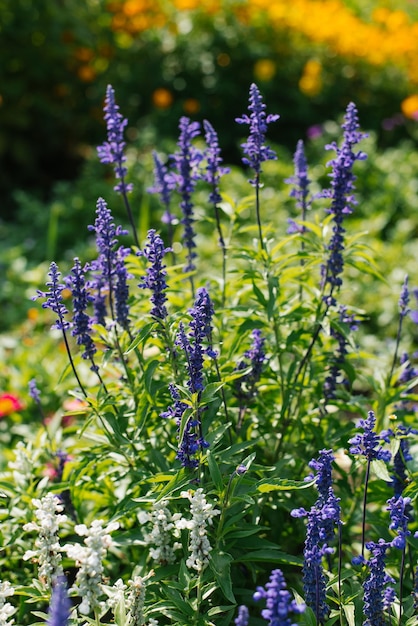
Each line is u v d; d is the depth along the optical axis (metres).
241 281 1.31
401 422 1.29
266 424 1.27
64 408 1.59
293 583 1.22
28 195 3.00
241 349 1.29
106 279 1.21
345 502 1.30
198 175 1.31
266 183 2.59
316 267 1.34
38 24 2.97
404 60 3.34
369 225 2.30
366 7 3.84
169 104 3.14
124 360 1.23
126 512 1.15
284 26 3.18
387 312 1.94
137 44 3.24
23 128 3.11
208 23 3.19
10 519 1.27
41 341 1.85
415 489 1.10
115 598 1.07
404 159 2.72
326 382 1.29
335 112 3.20
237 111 3.11
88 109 3.24
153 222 2.40
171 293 1.34
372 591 1.04
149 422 1.24
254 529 1.12
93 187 2.58
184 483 1.09
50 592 1.08
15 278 2.14
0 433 1.59
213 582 1.09
